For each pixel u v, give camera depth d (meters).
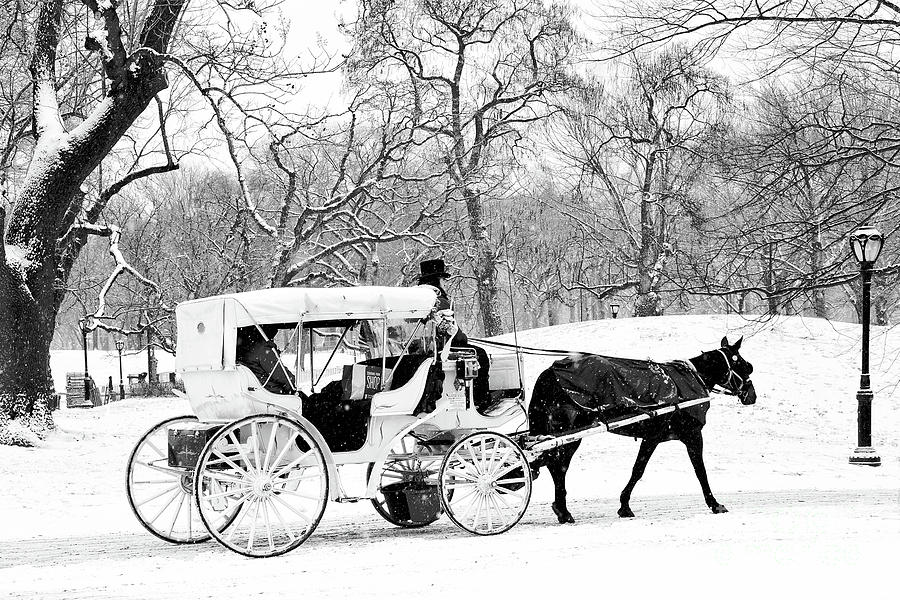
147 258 52.97
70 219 25.16
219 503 10.82
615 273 70.25
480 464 10.91
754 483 17.27
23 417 21.88
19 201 22.14
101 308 27.33
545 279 67.38
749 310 44.78
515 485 11.83
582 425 11.98
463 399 11.23
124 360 76.19
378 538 10.83
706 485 12.70
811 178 15.20
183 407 37.62
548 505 14.00
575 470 18.83
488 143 46.28
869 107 14.34
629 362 12.41
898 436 25.34
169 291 51.34
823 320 38.66
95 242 68.62
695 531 10.59
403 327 11.10
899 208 14.42
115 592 8.05
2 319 21.86
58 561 9.70
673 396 12.28
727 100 25.41
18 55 24.19
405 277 49.62
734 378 13.45
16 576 8.88
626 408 12.05
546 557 9.09
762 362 33.34
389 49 42.81
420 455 11.16
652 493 15.71
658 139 44.09
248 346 10.40
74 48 24.81
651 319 40.00
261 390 10.08
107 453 20.59
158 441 22.73
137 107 21.52
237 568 9.05
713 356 13.46
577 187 51.62
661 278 46.47
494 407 11.61
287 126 26.88
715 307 55.16
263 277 46.69
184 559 9.65
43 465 18.61
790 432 25.72
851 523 10.94
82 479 17.12
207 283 50.66
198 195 55.25
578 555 9.14
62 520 13.00
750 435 24.94
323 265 39.38
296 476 10.55
